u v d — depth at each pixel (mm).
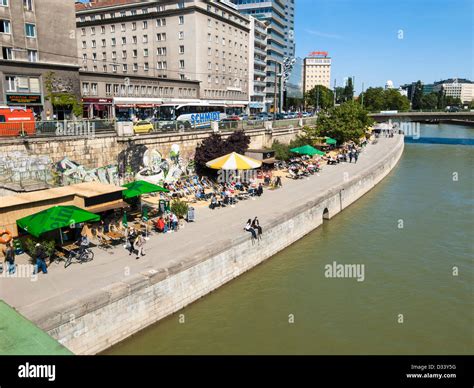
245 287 20297
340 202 34094
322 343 15961
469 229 29688
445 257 24547
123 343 15070
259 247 22766
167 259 17906
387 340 16281
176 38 76688
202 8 75875
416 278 21703
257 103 102312
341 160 49750
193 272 18062
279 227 24578
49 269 16703
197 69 75938
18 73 39344
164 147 32344
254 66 103750
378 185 45375
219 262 19641
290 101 134875
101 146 27328
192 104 65375
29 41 41562
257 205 28125
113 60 83875
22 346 9102
